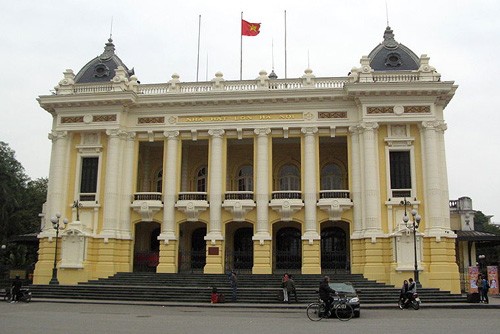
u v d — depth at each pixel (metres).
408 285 30.08
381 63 44.03
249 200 42.38
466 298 34.09
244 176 48.97
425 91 40.56
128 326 19.28
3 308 27.55
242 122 43.38
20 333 16.75
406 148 41.16
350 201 41.31
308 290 33.44
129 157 44.06
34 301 32.78
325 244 46.44
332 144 47.94
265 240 41.28
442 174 40.97
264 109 43.25
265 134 42.91
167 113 44.31
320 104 42.78
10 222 56.72
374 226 39.62
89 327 18.78
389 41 45.66
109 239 41.94
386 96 41.16
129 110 44.75
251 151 48.97
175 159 43.69
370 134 40.84
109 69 47.34
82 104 44.00
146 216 43.31
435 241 38.75
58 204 43.38
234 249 47.69
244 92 42.75
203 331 17.88
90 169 44.31
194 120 44.00
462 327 19.62
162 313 25.45
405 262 38.00
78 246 41.03
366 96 41.16
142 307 29.30
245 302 31.97
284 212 41.84
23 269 49.81
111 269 41.38
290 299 31.45
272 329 18.77
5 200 54.72
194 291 33.91
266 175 42.50
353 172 41.69
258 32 48.34
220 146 43.31
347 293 24.78
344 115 42.56
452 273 38.78
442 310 28.64
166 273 40.62
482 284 33.62
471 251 46.09
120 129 43.69
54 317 22.58
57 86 45.47
